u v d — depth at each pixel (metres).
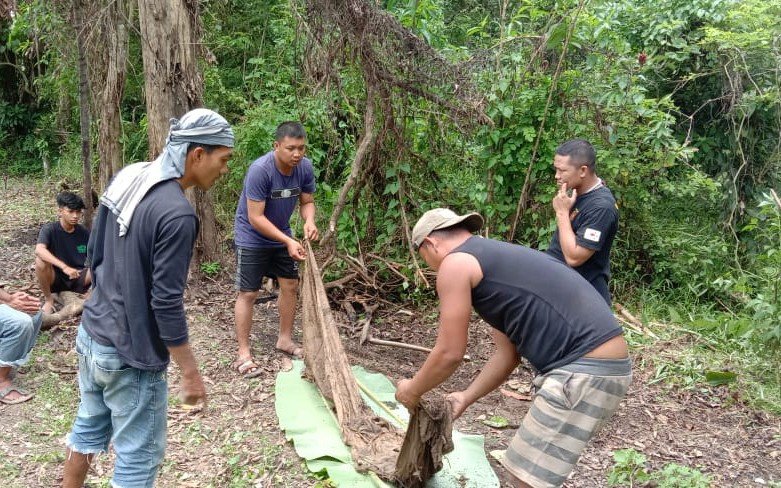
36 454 3.62
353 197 6.21
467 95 5.66
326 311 4.43
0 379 4.18
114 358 2.64
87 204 6.04
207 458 3.66
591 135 6.09
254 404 4.26
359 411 3.92
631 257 6.57
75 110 10.12
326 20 5.21
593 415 2.64
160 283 2.52
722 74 7.18
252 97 9.38
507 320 2.73
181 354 2.62
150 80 5.79
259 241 4.61
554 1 6.19
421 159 6.19
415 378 2.88
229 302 5.94
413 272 6.14
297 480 3.46
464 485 3.43
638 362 5.11
